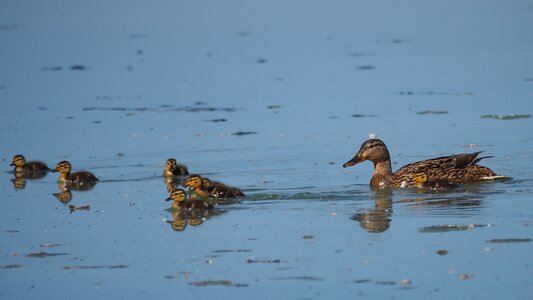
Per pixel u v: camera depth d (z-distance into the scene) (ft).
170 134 81.76
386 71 112.88
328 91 100.83
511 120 79.82
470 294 38.47
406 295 38.63
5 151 77.87
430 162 59.93
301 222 50.75
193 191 57.98
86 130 85.20
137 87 109.60
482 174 59.31
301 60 125.70
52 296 40.70
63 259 46.09
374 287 39.73
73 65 129.08
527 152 67.31
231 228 50.29
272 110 91.30
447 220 49.44
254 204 55.98
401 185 58.80
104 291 41.01
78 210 57.00
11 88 111.75
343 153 71.20
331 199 56.49
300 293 39.47
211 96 101.40
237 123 85.46
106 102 100.07
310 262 43.45
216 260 44.57
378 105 91.04
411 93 96.73
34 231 51.90
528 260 42.22
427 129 78.23
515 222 48.34
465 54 122.62
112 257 46.03
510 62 113.19
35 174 70.13
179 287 41.04
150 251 46.75
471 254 43.37
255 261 44.06
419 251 44.21
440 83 101.91
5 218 55.47
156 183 64.54
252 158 70.64
